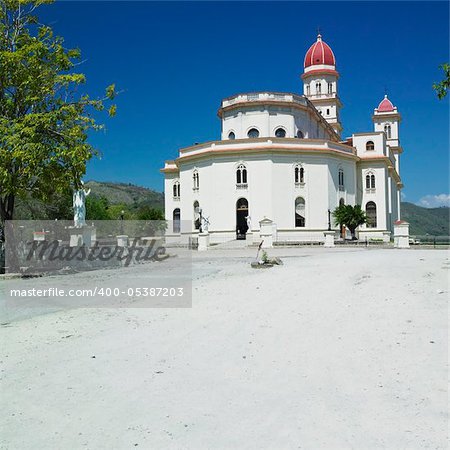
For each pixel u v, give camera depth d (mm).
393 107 78562
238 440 4715
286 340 8438
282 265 21359
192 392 6051
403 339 8070
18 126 21359
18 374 6922
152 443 4703
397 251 29750
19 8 23656
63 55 23859
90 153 23266
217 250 37469
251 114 50625
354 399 5656
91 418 5340
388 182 59719
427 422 4973
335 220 47406
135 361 7438
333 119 69562
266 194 47062
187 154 52188
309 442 4629
